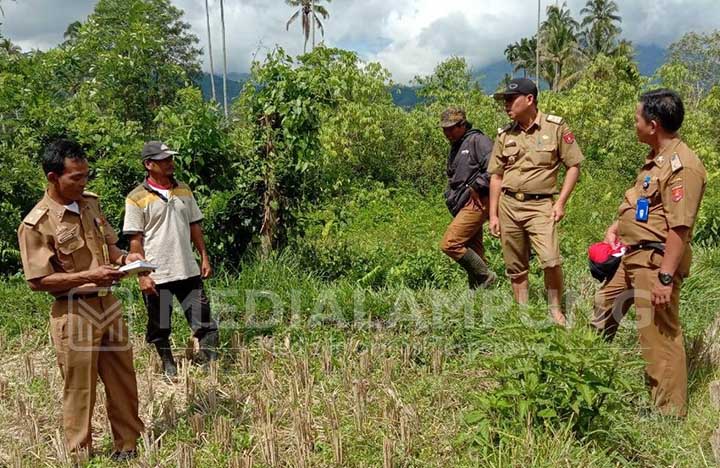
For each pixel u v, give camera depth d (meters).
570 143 4.80
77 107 7.11
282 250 6.80
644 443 3.54
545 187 4.88
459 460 3.40
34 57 7.72
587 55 48.03
